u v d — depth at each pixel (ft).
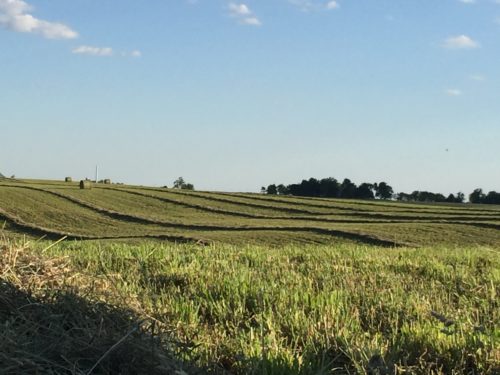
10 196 192.34
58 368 13.48
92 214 164.66
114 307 17.35
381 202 253.24
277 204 211.20
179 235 105.70
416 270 35.29
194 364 14.83
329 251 44.80
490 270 35.32
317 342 17.69
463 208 220.43
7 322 14.74
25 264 19.69
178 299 22.80
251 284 26.14
